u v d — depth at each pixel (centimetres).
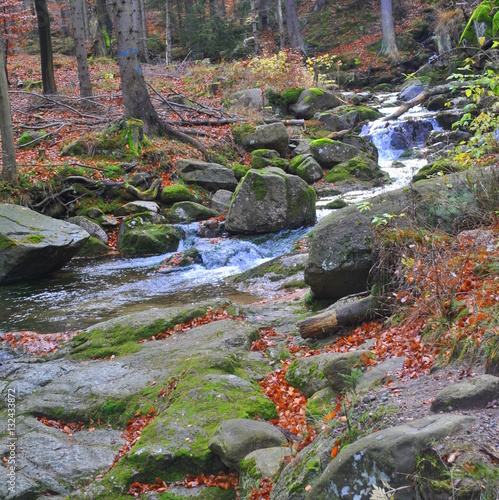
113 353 747
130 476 480
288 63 2602
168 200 1593
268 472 418
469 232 627
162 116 2027
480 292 493
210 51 3719
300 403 548
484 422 318
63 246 1244
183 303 1003
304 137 2100
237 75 2586
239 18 4341
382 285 659
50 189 1512
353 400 413
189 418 525
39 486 496
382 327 629
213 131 1989
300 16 4244
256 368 651
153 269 1259
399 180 1730
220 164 1823
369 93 2811
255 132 1928
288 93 2383
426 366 450
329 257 732
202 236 1423
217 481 464
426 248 607
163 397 595
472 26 1992
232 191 1711
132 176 1631
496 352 405
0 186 1465
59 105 2223
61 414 612
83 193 1550
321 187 1705
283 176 1391
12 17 3048
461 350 443
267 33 4100
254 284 1066
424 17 3631
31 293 1144
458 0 2836
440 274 550
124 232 1420
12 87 2744
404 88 2820
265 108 2308
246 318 825
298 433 488
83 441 568
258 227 1380
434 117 2089
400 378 444
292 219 1384
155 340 763
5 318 995
